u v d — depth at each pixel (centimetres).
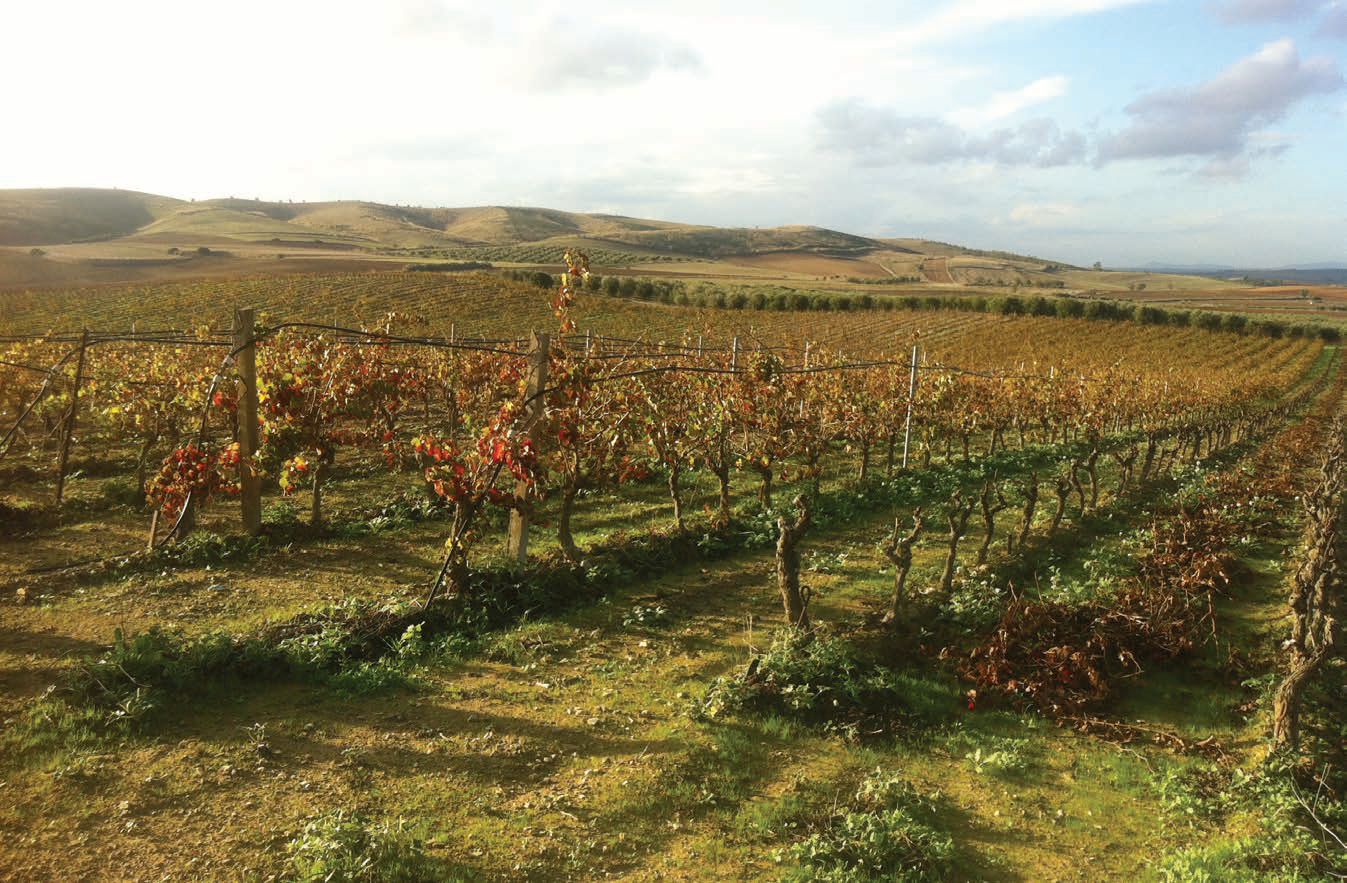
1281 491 1888
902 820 563
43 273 7056
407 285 6469
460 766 618
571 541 1107
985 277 17550
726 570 1155
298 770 595
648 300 8169
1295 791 624
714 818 573
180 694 677
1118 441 2692
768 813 581
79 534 1137
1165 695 846
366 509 1311
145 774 574
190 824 523
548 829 544
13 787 543
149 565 1009
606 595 1016
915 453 2247
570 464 1101
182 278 6762
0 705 644
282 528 1164
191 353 2039
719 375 1502
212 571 1019
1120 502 1641
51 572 974
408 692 736
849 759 671
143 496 1302
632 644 881
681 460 1262
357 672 750
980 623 955
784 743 688
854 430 1717
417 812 554
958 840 573
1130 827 610
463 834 532
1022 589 1096
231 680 714
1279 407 3825
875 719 737
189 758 599
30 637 787
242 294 5734
